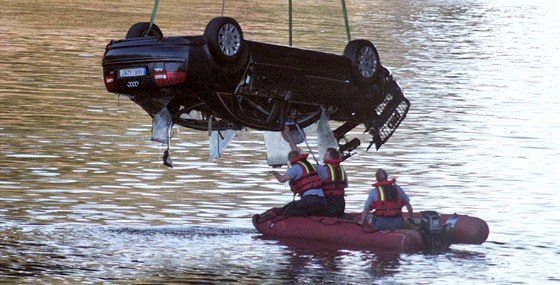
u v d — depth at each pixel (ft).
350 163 252.01
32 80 367.86
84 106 322.55
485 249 172.04
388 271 155.22
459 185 228.84
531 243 177.88
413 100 362.74
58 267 152.87
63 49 457.68
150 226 183.32
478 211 203.21
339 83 181.68
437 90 390.83
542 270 159.63
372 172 241.96
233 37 164.55
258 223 178.91
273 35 536.83
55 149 253.44
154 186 218.18
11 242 167.22
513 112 344.69
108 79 169.27
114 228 180.65
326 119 185.06
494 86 408.67
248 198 210.59
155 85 165.37
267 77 169.68
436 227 170.40
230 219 191.42
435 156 264.52
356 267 157.17
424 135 296.10
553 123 325.42
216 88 165.89
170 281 147.02
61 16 599.16
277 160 194.49
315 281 148.87
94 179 222.28
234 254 164.04
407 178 235.20
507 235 183.42
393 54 501.56
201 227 184.03
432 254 167.02
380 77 188.96
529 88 407.64
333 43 518.78
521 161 261.24
